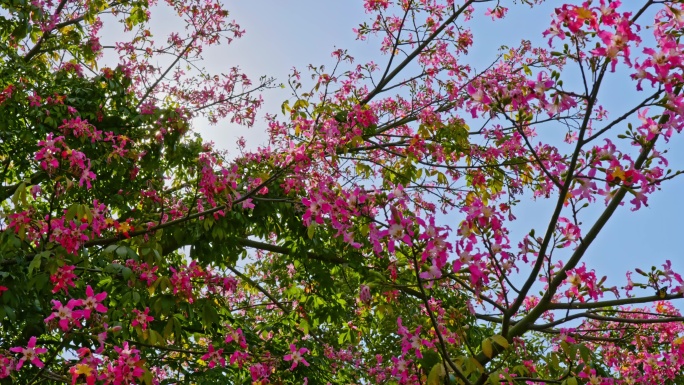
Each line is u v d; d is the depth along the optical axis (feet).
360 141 17.08
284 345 23.50
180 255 24.07
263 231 22.94
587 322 18.11
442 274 10.63
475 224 10.64
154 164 20.89
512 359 13.64
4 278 15.52
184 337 20.58
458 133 22.20
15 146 22.57
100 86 22.25
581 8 9.18
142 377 11.37
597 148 10.16
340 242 22.25
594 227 10.87
